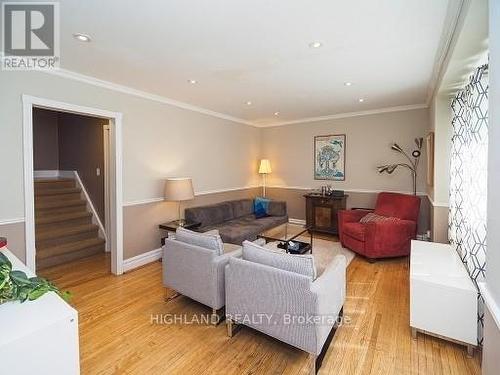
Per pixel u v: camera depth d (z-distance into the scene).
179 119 4.20
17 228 2.53
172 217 4.12
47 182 4.65
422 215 4.48
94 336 2.13
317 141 5.50
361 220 4.32
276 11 1.79
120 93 3.36
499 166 1.14
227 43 2.24
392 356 1.89
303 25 1.96
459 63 2.25
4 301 1.07
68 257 3.82
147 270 3.51
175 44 2.25
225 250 2.74
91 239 4.26
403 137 4.61
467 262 2.41
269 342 2.05
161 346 2.01
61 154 5.31
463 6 1.65
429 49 2.35
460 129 2.79
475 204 2.23
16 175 2.51
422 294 2.04
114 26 1.97
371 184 4.95
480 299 1.91
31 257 2.61
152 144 3.78
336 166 5.30
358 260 3.80
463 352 1.93
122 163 3.40
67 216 4.27
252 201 5.32
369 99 4.08
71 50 2.36
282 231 4.11
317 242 4.58
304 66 2.75
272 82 3.25
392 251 3.71
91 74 2.95
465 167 2.55
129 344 2.03
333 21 1.91
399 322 2.30
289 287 1.74
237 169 5.56
